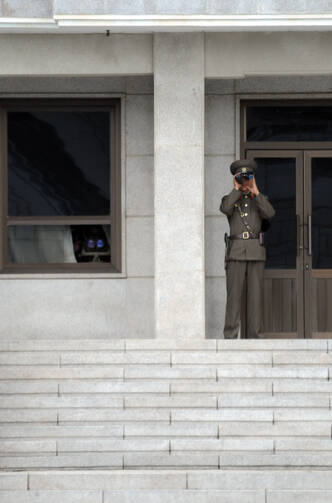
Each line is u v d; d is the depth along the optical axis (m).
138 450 24.30
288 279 35.59
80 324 34.97
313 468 23.78
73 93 35.06
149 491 22.27
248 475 22.67
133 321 35.00
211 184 35.00
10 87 35.03
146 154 35.12
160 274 31.53
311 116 35.66
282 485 22.62
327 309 35.53
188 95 31.61
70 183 35.53
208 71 31.75
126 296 35.00
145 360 28.00
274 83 35.06
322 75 33.59
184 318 31.48
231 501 22.16
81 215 35.50
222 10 30.36
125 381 27.14
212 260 34.97
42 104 35.38
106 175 35.56
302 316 35.50
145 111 35.12
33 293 34.97
